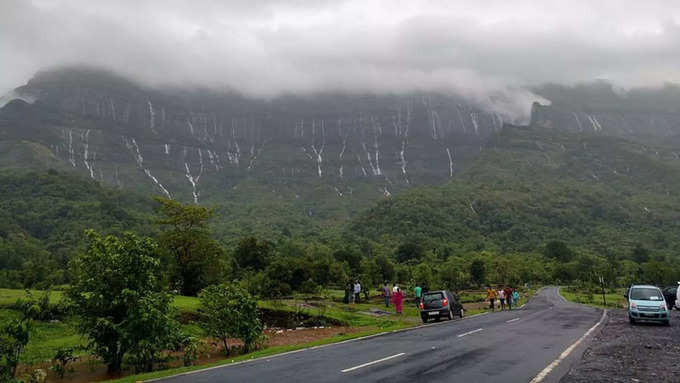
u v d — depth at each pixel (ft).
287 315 93.25
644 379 34.91
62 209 581.53
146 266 50.01
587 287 286.87
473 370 38.86
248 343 61.98
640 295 80.84
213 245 137.49
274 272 189.26
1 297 74.43
